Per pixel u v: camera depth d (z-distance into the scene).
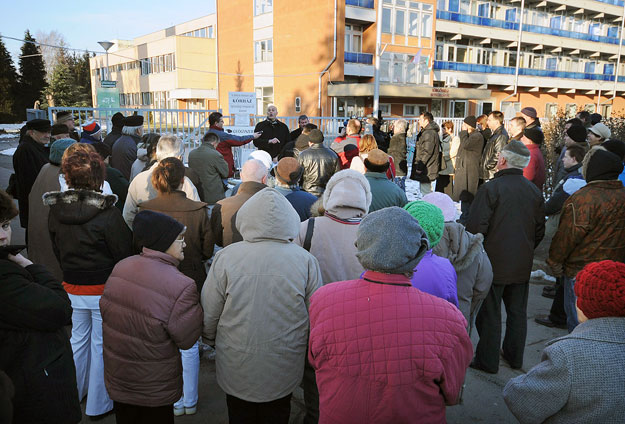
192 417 2.95
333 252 2.58
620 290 1.54
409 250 1.64
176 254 2.34
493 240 3.37
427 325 1.61
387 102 31.38
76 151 2.74
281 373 2.23
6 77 54.69
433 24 32.38
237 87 37.25
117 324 2.23
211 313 2.28
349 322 1.64
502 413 3.05
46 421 1.89
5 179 11.88
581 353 1.57
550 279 5.33
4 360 1.81
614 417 1.53
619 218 2.99
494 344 3.45
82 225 2.70
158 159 3.65
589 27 47.25
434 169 8.79
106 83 25.64
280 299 2.21
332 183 2.68
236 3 36.19
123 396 2.27
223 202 3.19
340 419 1.62
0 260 1.85
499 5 39.00
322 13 28.75
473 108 38.28
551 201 4.29
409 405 1.57
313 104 30.03
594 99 49.75
